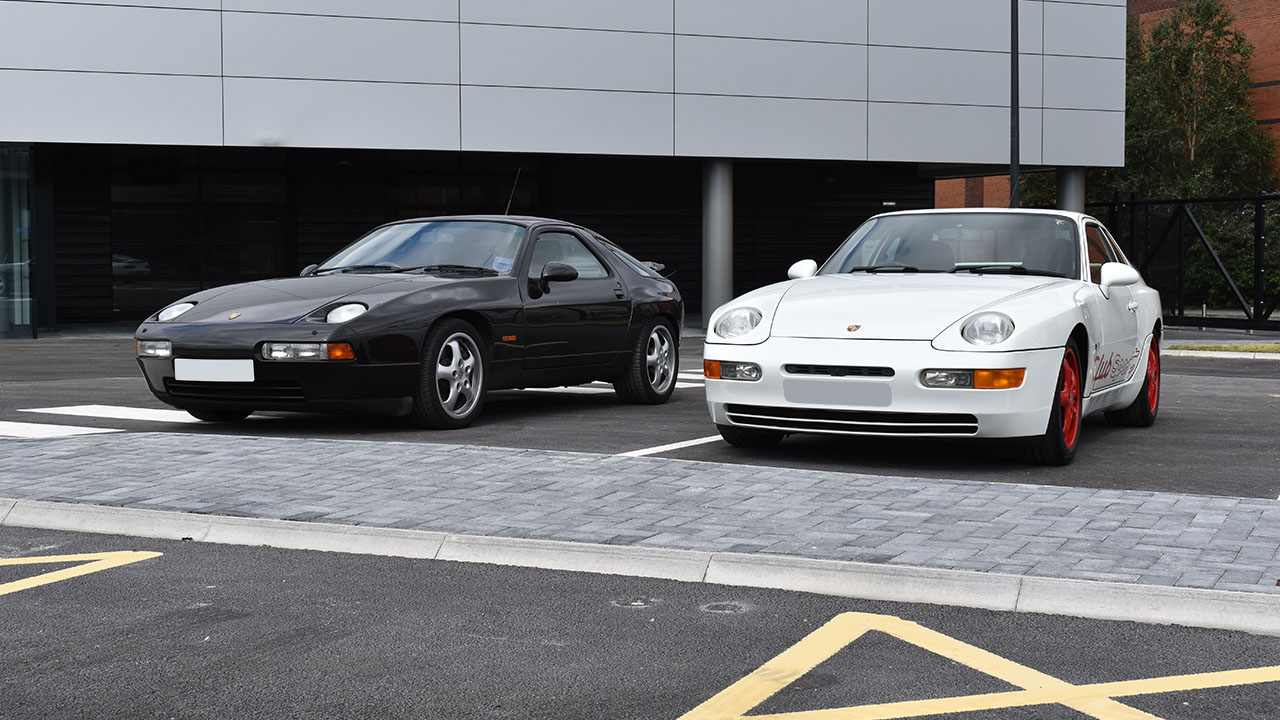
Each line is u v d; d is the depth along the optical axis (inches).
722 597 178.5
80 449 289.0
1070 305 281.0
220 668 148.4
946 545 193.6
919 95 963.3
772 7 928.3
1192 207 1050.1
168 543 213.5
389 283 335.9
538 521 212.8
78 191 1016.2
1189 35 1985.7
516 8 881.5
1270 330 936.3
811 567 182.9
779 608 172.7
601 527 207.9
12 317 846.5
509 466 264.7
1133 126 1998.0
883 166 1196.5
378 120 863.7
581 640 158.9
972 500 228.8
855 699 137.4
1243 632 161.9
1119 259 351.9
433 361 329.4
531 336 357.4
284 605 175.0
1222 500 228.4
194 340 321.1
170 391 329.7
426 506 225.0
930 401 262.5
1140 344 342.0
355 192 1063.6
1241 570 177.6
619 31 900.6
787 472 257.4
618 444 311.0
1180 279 994.1
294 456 277.9
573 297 373.4
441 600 177.2
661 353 409.1
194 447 291.1
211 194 1050.1
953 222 326.0
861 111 951.0
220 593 181.5
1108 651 154.1
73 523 224.7
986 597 173.3
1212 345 796.0
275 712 134.0
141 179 1032.2
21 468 264.8
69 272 1017.5
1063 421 282.8
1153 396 363.3
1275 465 284.7
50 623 167.0
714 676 145.3
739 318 283.9
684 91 914.7
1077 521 210.4
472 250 366.0
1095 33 1004.6
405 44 865.5
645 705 136.0
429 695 139.2
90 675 145.9
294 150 1038.4
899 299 278.4
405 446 291.3
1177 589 167.3
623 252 412.5
